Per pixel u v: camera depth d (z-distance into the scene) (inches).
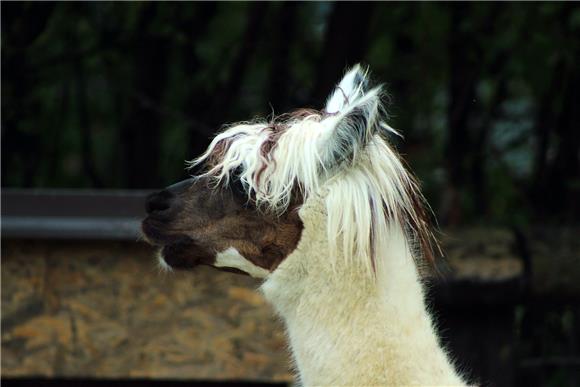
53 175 1011.9
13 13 905.5
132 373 631.2
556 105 903.1
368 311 350.6
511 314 663.8
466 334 658.8
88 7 954.7
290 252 361.4
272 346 628.1
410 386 347.6
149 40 954.1
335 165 352.5
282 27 984.9
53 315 634.2
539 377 719.1
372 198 350.0
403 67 971.3
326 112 378.0
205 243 374.9
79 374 631.2
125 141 980.6
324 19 1008.9
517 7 879.1
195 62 978.7
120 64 978.1
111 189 1031.6
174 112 956.6
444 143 959.6
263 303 629.3
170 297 634.2
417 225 362.0
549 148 917.2
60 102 1023.6
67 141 1072.8
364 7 890.1
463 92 919.7
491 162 941.2
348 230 348.5
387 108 382.3
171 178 987.3
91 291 634.2
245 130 378.0
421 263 371.6
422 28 938.1
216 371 629.3
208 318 631.2
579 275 650.8
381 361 349.1
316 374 356.5
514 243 668.1
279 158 360.2
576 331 714.2
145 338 633.0
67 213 623.2
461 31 908.6
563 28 871.1
